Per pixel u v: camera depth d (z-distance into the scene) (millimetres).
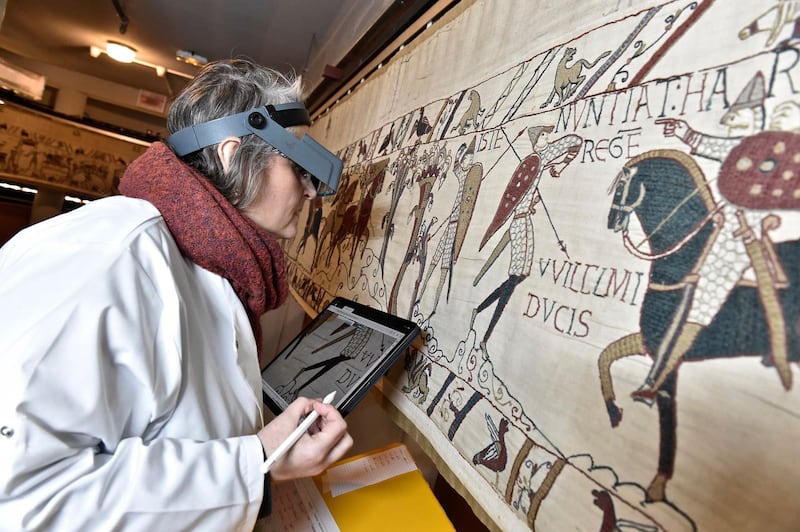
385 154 1375
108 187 5008
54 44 4387
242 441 580
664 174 462
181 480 499
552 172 627
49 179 4613
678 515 386
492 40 921
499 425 619
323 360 1003
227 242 646
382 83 1605
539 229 625
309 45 3166
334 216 1727
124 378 502
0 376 413
